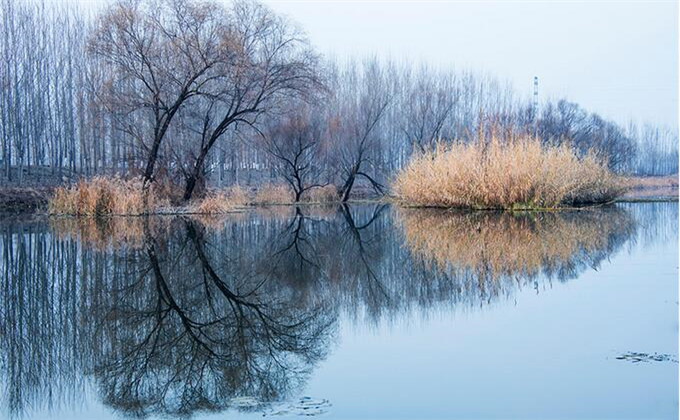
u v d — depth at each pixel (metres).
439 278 9.84
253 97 24.36
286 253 12.95
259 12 23.94
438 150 25.06
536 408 4.61
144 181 22.77
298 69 24.53
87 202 20.97
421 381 5.21
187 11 22.41
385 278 9.96
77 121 31.56
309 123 31.09
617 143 50.66
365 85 41.00
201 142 25.75
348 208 28.72
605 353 5.83
